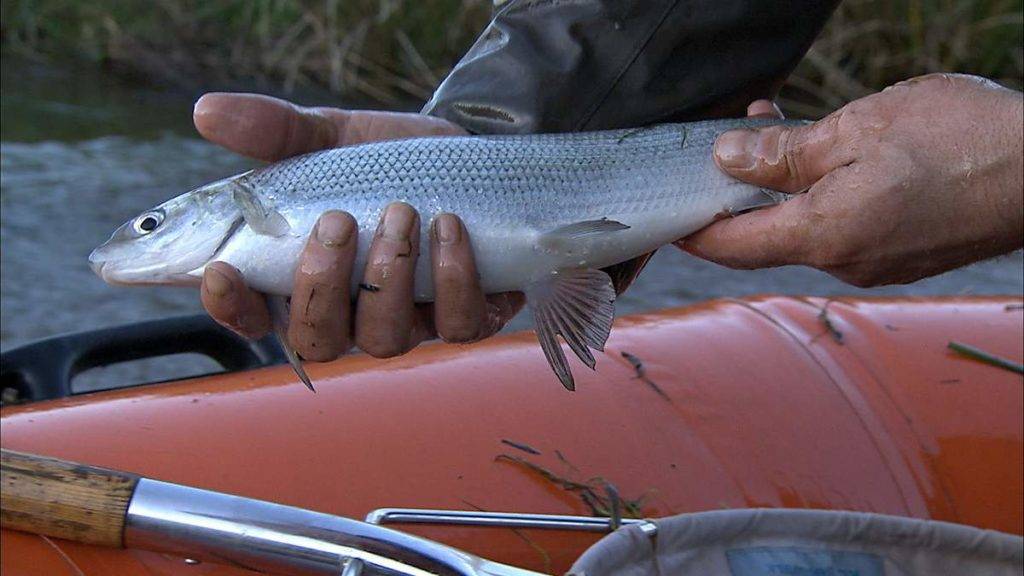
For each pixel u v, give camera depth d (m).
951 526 1.16
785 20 1.15
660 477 1.18
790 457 1.22
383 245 1.04
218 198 1.09
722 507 1.18
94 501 1.05
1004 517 1.23
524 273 1.08
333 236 1.04
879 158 1.02
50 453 1.13
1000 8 3.80
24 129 3.12
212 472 1.13
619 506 1.14
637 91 1.15
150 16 4.14
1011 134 1.00
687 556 1.12
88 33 4.07
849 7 3.85
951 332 1.36
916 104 1.02
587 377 1.24
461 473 1.15
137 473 1.12
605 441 1.20
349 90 4.00
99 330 1.27
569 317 1.07
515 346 1.29
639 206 1.09
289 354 1.08
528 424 1.19
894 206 1.02
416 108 3.89
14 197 2.51
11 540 1.07
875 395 1.29
